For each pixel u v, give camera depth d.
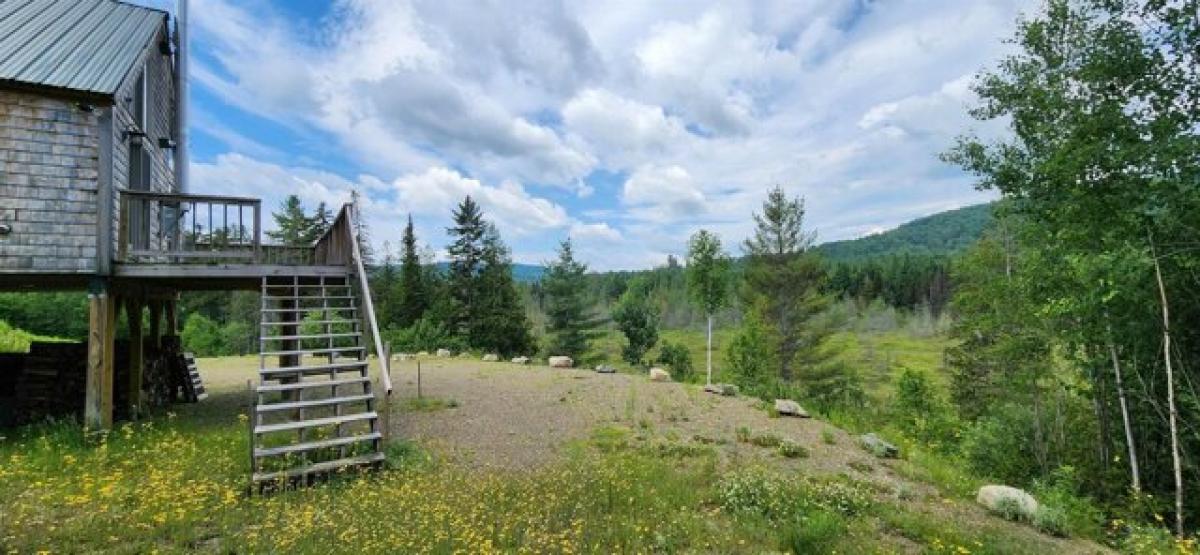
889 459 9.84
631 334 44.59
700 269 25.14
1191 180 8.11
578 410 12.00
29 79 8.50
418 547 5.15
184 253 9.27
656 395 13.87
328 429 9.36
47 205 8.68
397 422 10.41
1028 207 10.73
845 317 32.94
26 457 7.49
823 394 28.91
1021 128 10.72
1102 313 9.88
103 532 5.25
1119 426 11.02
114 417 10.52
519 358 21.33
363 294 9.20
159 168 13.59
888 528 6.51
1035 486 10.32
